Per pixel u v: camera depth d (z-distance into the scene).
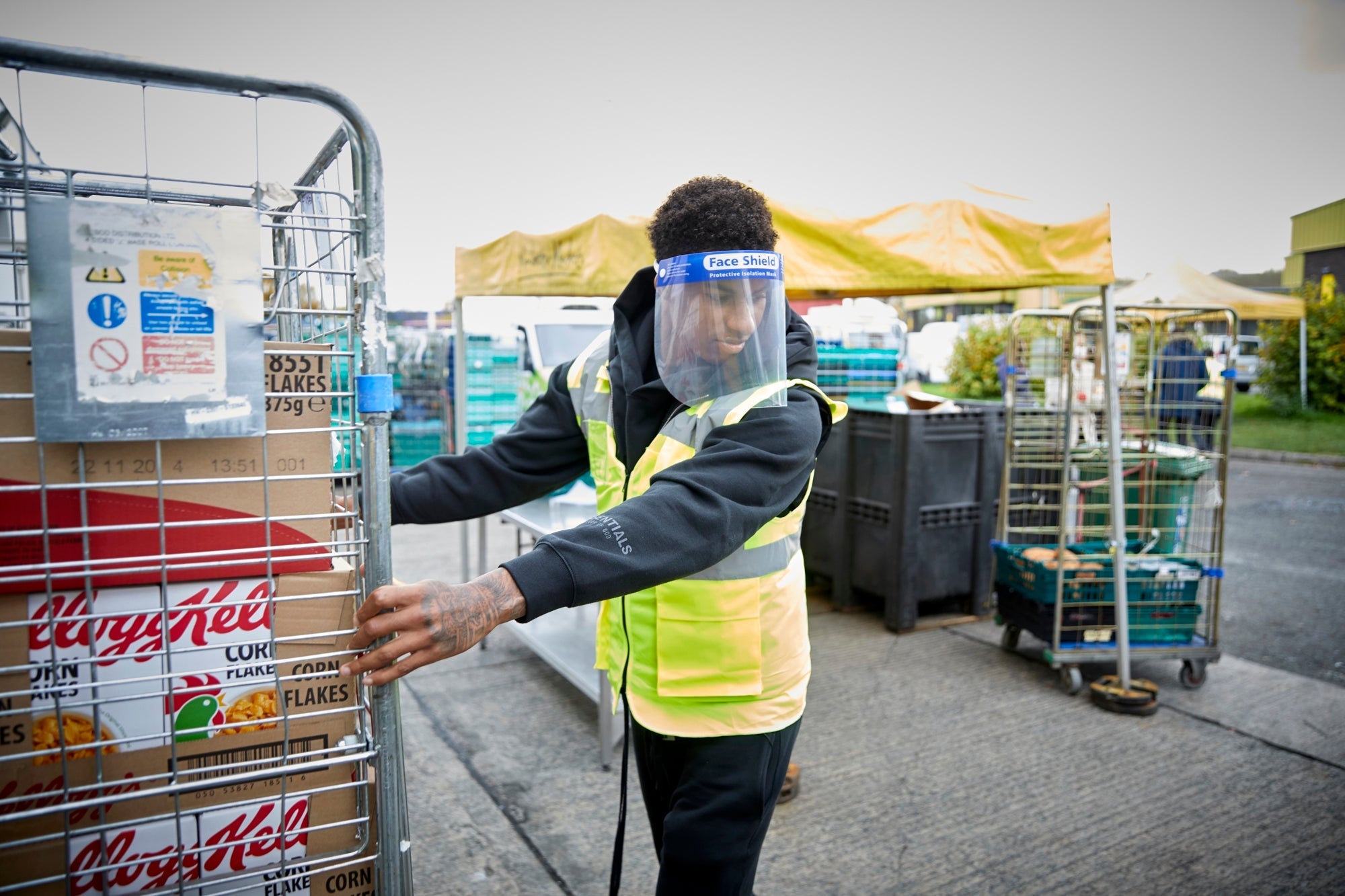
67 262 0.95
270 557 1.10
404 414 8.02
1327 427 13.78
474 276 4.42
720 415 1.35
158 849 1.12
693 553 1.17
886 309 5.89
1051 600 3.74
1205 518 4.51
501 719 3.43
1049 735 3.29
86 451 1.03
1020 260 3.31
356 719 1.23
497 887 2.33
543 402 1.74
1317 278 14.89
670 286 1.37
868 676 3.88
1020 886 2.35
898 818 2.69
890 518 4.50
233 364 1.04
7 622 1.01
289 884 1.17
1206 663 3.78
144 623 1.08
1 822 0.99
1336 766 3.06
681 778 1.51
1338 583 5.55
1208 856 2.49
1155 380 4.26
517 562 1.11
